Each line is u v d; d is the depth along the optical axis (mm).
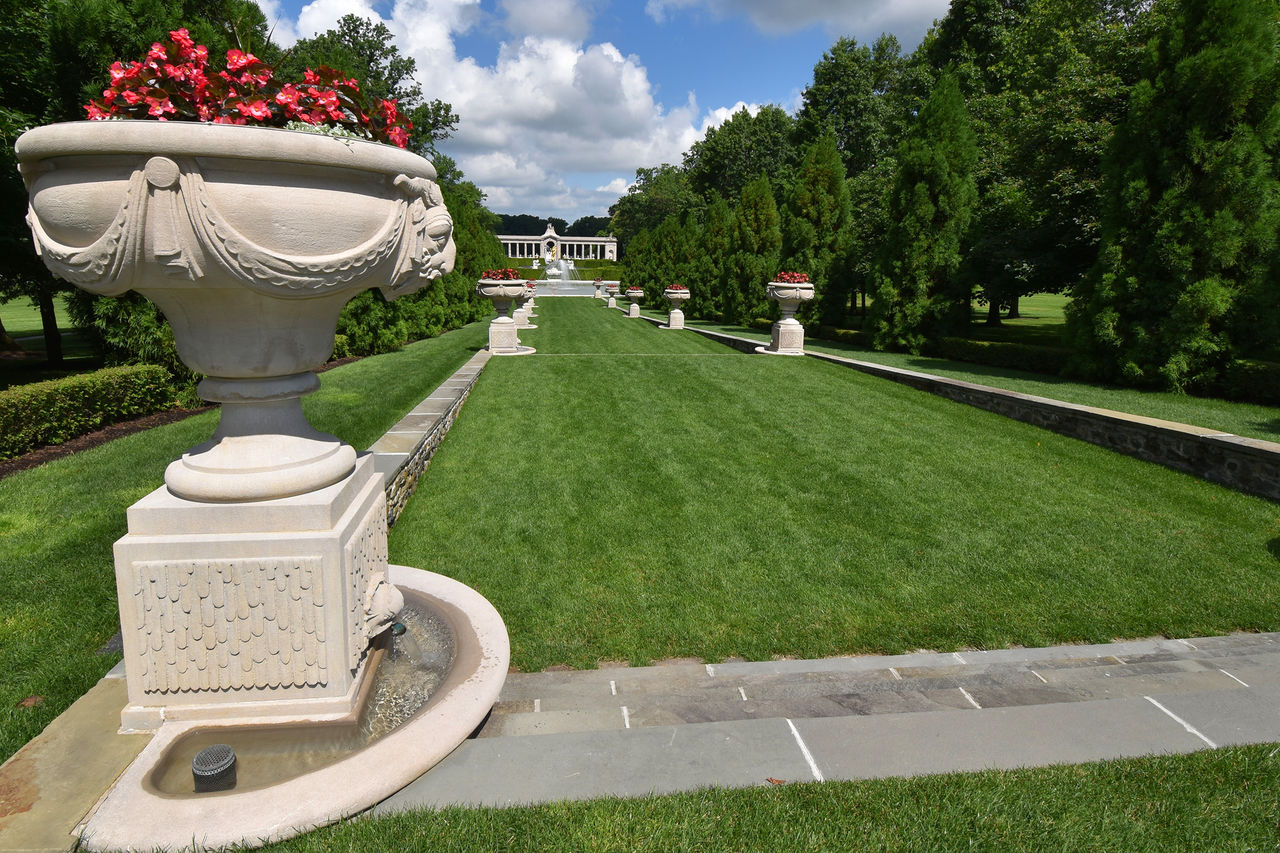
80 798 1796
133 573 2051
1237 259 8617
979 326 21375
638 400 8781
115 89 1952
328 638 2180
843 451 6508
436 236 2355
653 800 1771
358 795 1767
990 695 2582
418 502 4984
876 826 1682
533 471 5762
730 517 4777
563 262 85375
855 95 32750
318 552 2113
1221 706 2238
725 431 7234
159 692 2143
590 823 1691
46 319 13148
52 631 2922
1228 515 4891
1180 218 8680
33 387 6645
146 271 1885
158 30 7590
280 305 2111
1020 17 21078
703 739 2049
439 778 1885
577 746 2020
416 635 2857
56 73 7855
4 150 9195
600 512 4840
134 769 1904
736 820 1700
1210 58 8320
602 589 3686
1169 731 2100
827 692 2684
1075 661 3020
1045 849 1611
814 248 20156
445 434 6840
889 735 2070
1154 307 9016
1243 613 3502
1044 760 1953
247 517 2115
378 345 13734
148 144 1716
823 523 4695
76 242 1913
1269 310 8312
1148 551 4266
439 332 17922
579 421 7602
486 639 2758
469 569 3891
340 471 2350
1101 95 12328
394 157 2090
